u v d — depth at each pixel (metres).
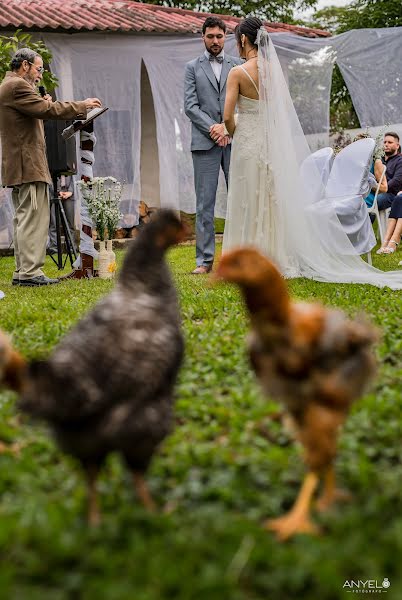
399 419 4.46
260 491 3.54
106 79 18.98
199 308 8.20
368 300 8.40
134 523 3.18
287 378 3.23
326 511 3.28
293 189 10.35
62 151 13.29
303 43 19.12
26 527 3.12
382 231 15.26
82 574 2.77
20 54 11.00
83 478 3.72
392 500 3.34
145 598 2.56
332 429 3.19
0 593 2.66
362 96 20.33
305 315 3.21
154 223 3.56
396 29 19.58
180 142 19.62
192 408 4.73
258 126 10.34
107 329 3.14
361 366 3.24
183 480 3.67
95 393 2.94
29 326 7.38
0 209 17.97
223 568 2.79
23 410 2.93
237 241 10.53
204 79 12.52
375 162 15.19
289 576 2.70
